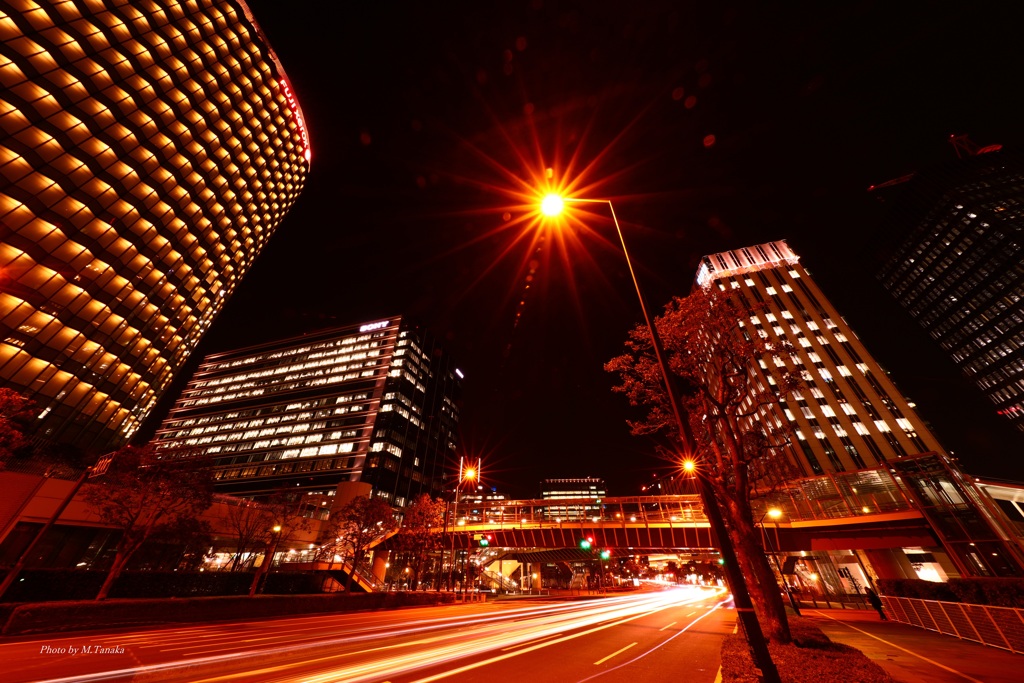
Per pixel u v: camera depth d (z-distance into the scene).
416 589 52.19
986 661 10.59
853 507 40.69
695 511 42.97
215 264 62.81
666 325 15.43
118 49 47.72
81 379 43.03
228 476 93.56
